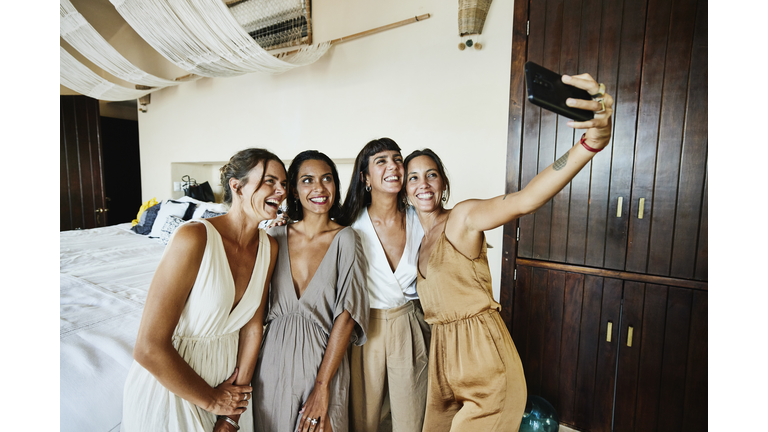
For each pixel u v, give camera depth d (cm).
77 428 104
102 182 467
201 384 98
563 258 182
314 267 120
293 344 114
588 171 173
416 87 256
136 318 162
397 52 262
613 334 172
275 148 340
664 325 160
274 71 279
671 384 160
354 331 124
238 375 112
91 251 286
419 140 257
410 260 130
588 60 169
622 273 168
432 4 246
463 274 111
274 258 120
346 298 116
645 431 168
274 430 113
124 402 99
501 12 221
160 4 220
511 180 191
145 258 273
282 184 110
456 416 113
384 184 127
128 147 585
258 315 118
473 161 237
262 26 327
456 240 113
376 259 130
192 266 94
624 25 160
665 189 157
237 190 106
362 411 133
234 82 365
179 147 424
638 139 161
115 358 128
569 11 172
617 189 167
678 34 150
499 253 236
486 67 229
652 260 161
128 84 462
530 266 191
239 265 108
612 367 173
